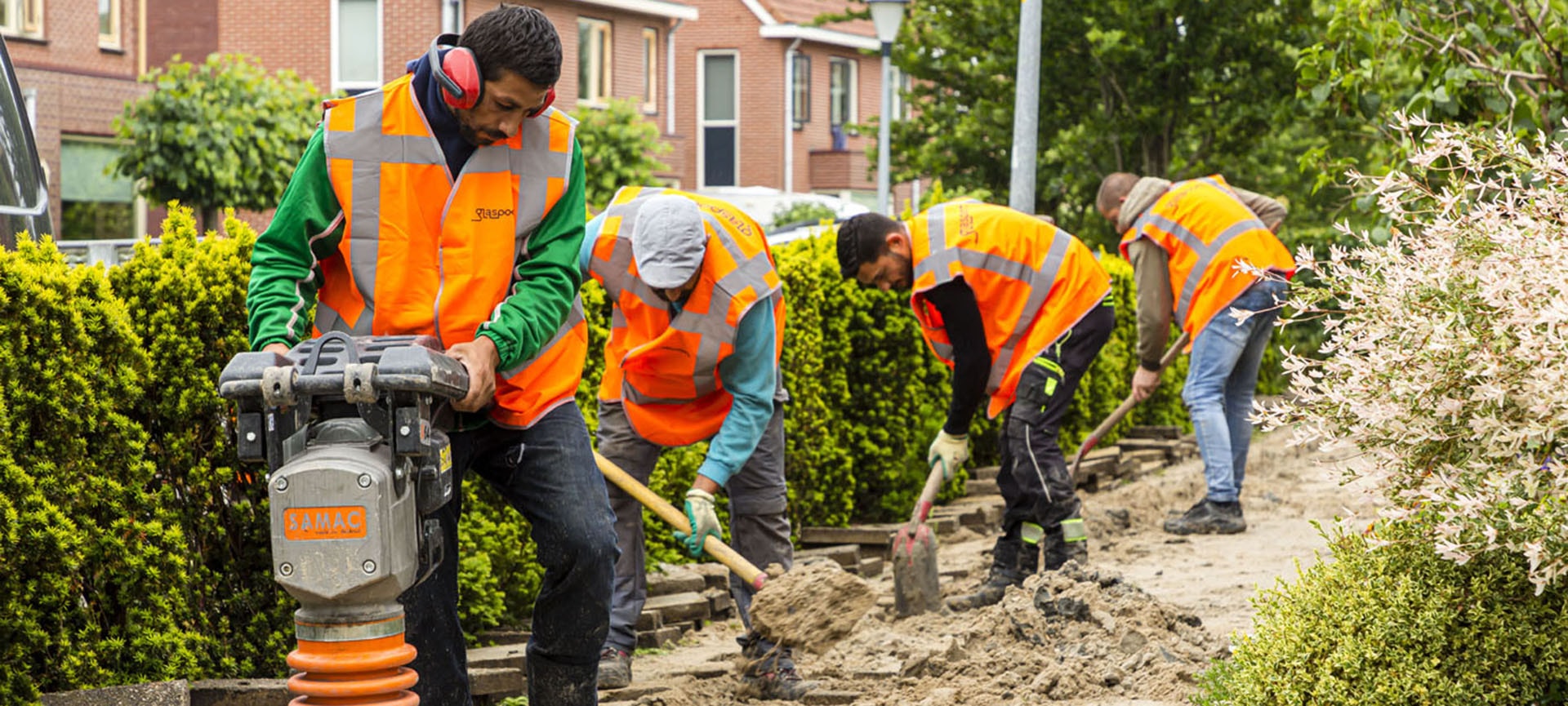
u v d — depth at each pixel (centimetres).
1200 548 809
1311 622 382
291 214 359
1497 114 614
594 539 377
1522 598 368
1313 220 1684
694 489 515
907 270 652
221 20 2986
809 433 785
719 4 3838
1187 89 1714
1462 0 636
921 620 616
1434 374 362
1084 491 1041
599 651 397
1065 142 1722
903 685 507
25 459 393
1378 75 663
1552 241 353
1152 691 472
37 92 2528
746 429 516
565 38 3238
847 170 3894
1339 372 393
